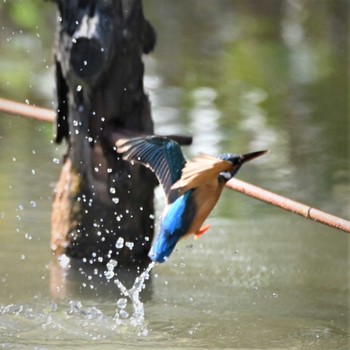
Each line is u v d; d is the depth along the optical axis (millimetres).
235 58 31594
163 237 8578
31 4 33094
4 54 30469
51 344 12477
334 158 22734
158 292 15031
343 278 16047
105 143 15547
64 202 16234
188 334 13078
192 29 34656
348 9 37031
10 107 16578
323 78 29828
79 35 14867
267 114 26016
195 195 8625
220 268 16438
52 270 15844
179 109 26094
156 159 8688
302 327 13484
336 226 12484
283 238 18328
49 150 22734
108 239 15961
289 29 35312
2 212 18922
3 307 13977
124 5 15211
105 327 13281
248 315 14000
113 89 15312
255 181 21125
